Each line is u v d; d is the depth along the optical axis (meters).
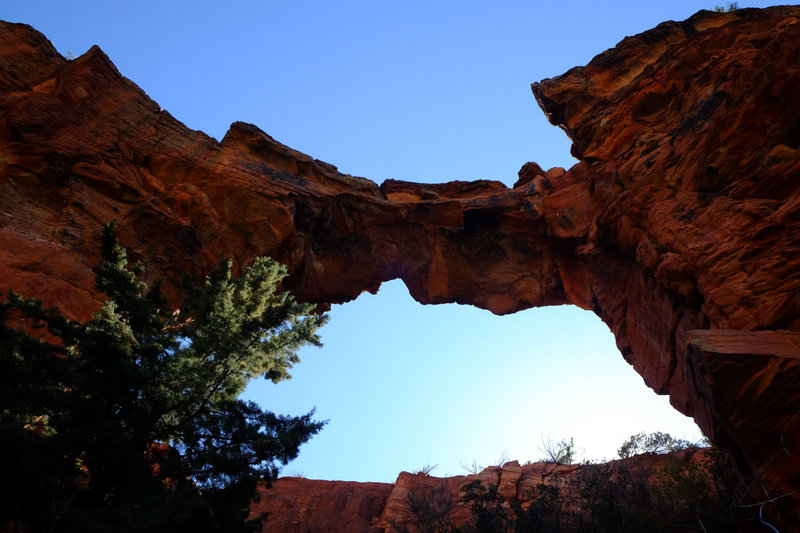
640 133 22.39
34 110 19.31
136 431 10.30
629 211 19.41
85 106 21.17
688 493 14.36
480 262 27.19
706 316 14.62
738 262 13.46
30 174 17.94
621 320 21.12
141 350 10.88
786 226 13.16
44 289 14.30
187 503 9.44
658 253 16.73
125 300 11.54
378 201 26.92
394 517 22.61
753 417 10.30
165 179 22.28
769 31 18.97
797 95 15.02
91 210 18.25
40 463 8.74
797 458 9.72
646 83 23.75
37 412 9.75
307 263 25.67
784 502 9.64
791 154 14.41
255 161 25.08
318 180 27.25
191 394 12.32
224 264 14.71
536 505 16.84
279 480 26.83
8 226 16.17
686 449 20.27
